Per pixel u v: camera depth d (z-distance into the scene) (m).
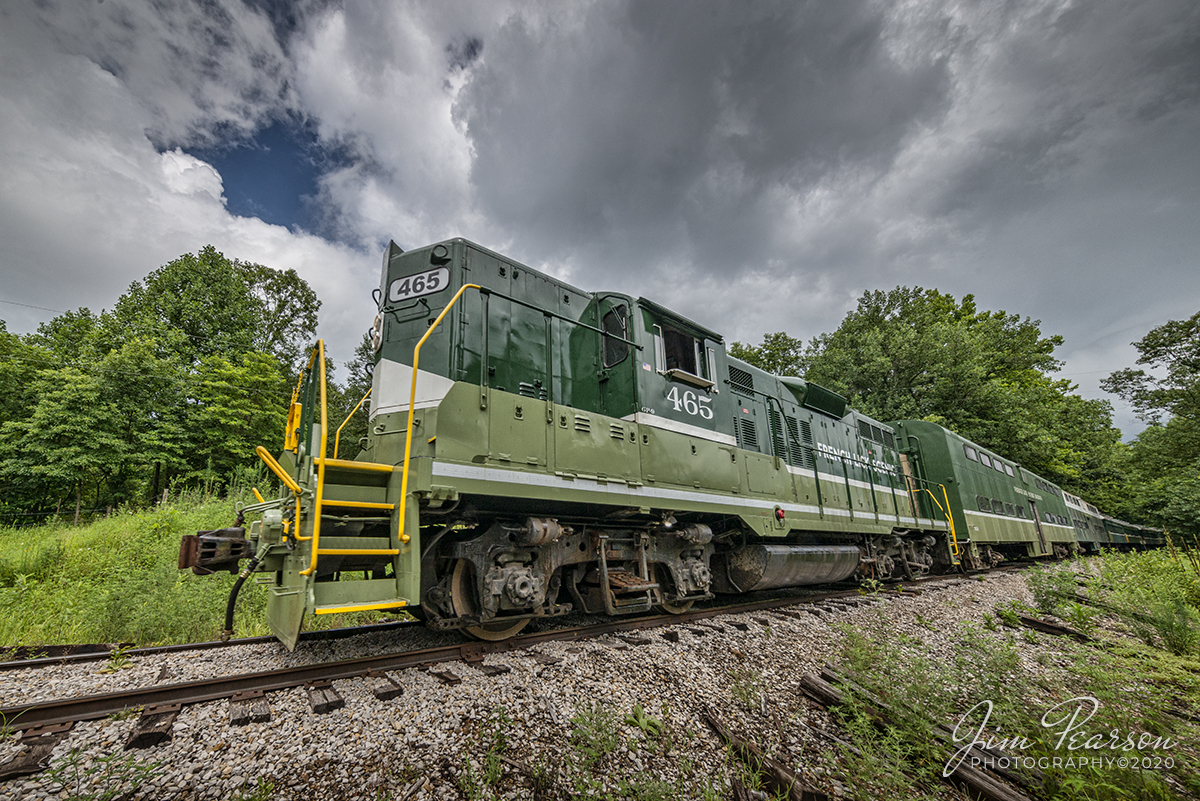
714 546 7.91
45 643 5.62
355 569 4.69
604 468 5.70
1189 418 25.52
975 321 39.75
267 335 29.52
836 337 31.12
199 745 3.07
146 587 6.82
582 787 3.07
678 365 7.22
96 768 2.79
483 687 3.99
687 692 4.50
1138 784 3.51
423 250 6.15
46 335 24.73
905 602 8.98
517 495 4.87
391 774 2.96
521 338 6.41
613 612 5.90
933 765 3.71
